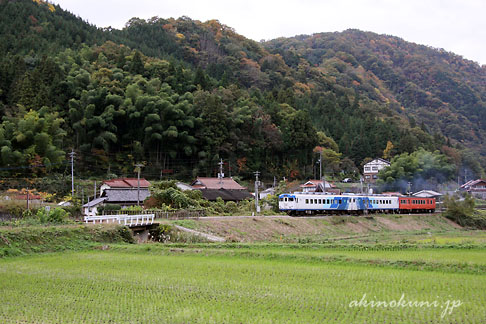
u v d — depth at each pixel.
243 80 148.62
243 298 17.36
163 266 23.91
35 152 68.75
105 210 52.47
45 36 118.50
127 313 15.51
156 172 83.75
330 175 107.88
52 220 35.31
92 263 24.70
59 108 83.19
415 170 105.44
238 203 66.69
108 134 79.81
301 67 185.00
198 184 75.56
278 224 48.34
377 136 122.31
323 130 123.62
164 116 84.56
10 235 27.62
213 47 167.25
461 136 186.75
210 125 89.19
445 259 25.58
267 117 99.56
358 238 45.84
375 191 100.31
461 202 71.12
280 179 96.69
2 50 100.56
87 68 98.69
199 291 18.45
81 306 16.31
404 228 61.03
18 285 19.31
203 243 32.72
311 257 26.25
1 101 82.06
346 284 19.84
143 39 153.00
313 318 14.97
